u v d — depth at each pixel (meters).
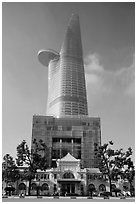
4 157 70.38
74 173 84.12
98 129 124.19
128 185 81.50
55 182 81.69
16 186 78.81
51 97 171.12
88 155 118.69
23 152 68.06
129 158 68.88
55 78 177.38
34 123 123.38
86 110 161.00
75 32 197.12
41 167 68.69
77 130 123.06
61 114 151.12
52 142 120.56
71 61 177.12
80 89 166.12
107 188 82.81
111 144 71.00
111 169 75.19
